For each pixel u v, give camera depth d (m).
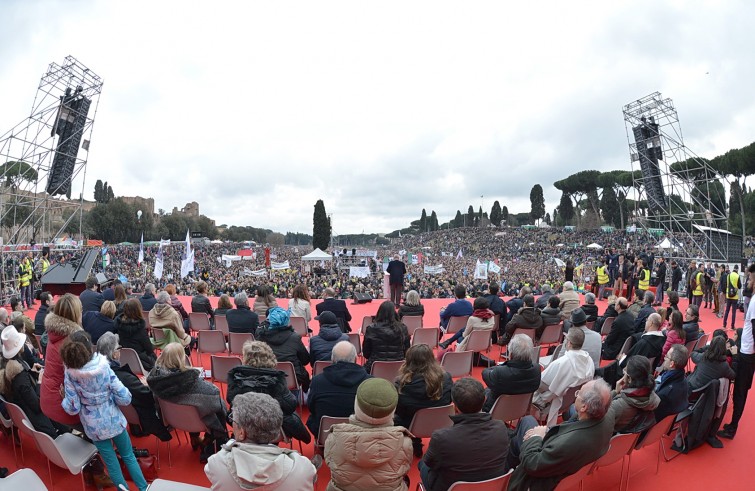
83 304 9.10
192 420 4.52
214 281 37.44
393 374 6.11
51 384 4.31
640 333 8.45
